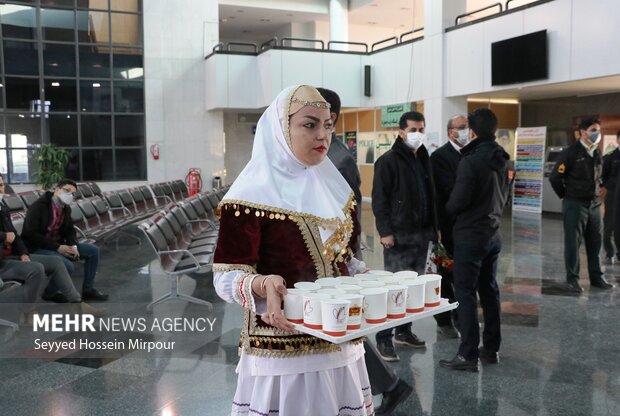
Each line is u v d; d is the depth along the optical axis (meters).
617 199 5.37
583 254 7.69
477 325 3.67
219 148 17.25
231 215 1.59
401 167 3.89
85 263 5.70
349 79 14.86
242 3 17.42
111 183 16.55
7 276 4.83
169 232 6.10
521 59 10.37
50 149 15.04
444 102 12.43
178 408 3.18
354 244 1.86
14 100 15.75
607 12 8.84
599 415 3.06
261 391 1.63
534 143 12.75
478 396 3.30
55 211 5.61
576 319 4.81
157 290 6.03
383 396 2.89
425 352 4.03
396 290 1.61
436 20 12.38
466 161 3.52
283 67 14.43
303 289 1.57
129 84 16.59
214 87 15.83
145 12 16.52
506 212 13.13
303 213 1.63
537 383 3.49
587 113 12.52
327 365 1.63
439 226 4.40
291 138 1.61
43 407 3.21
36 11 15.73
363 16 18.50
